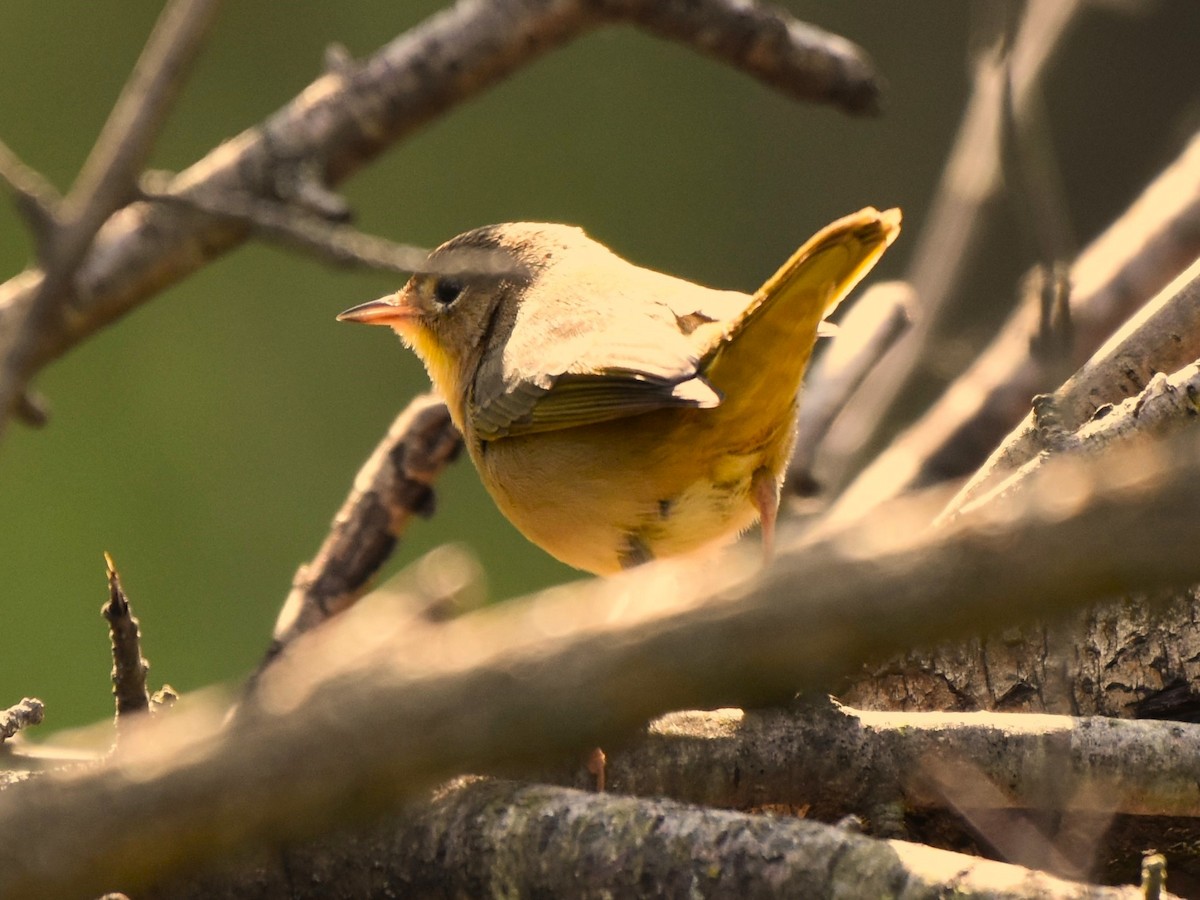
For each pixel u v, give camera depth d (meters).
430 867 5.67
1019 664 7.83
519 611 3.53
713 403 7.99
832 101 12.48
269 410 21.38
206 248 11.93
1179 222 13.66
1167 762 6.57
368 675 3.28
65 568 19.78
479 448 10.31
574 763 6.49
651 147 25.12
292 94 23.34
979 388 13.66
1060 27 13.99
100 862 3.21
